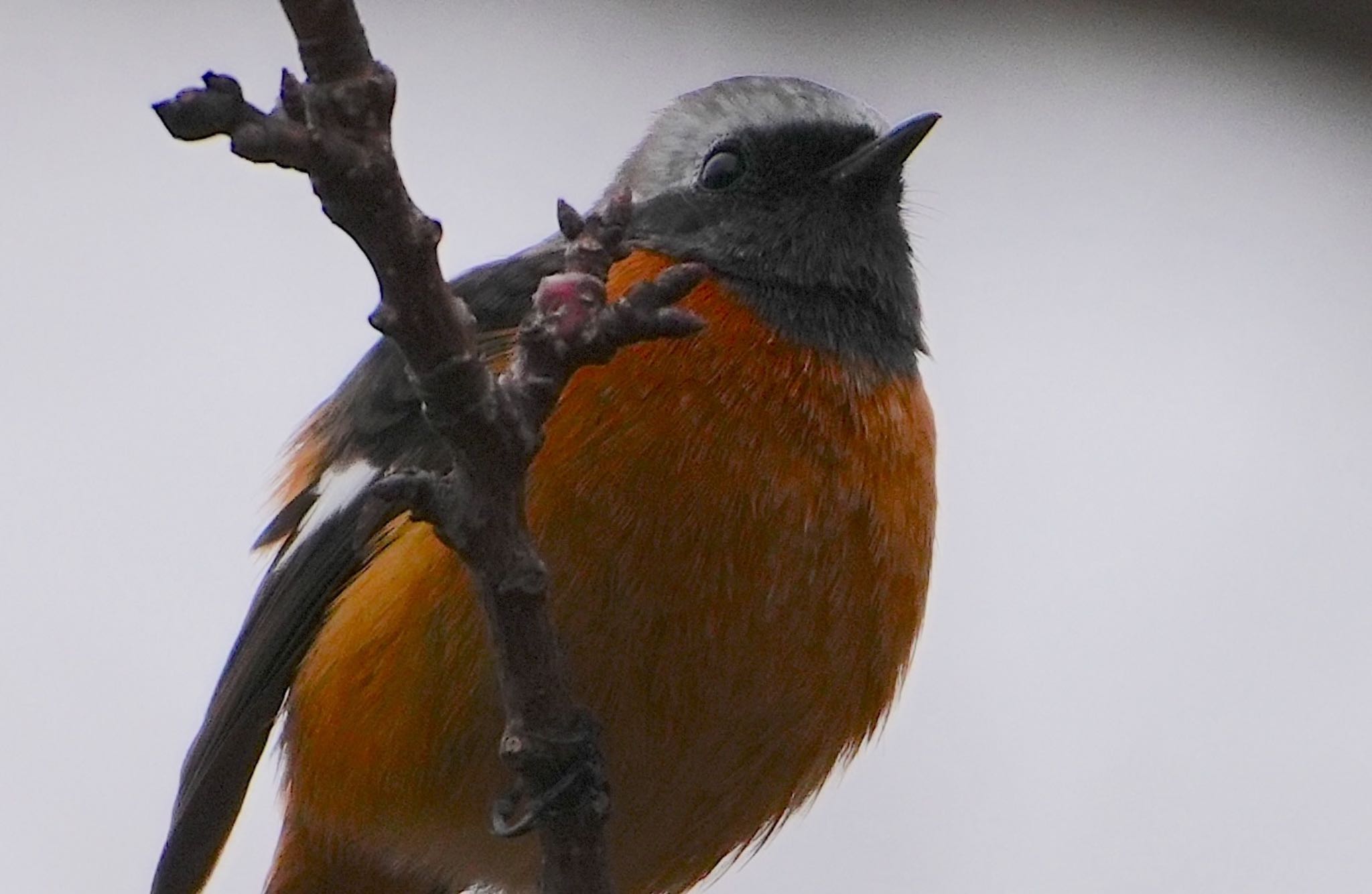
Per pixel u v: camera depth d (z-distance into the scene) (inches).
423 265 235.8
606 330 247.4
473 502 257.4
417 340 241.3
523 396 249.8
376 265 235.8
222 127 217.9
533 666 272.5
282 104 223.1
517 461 253.8
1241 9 553.3
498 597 265.0
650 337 247.4
